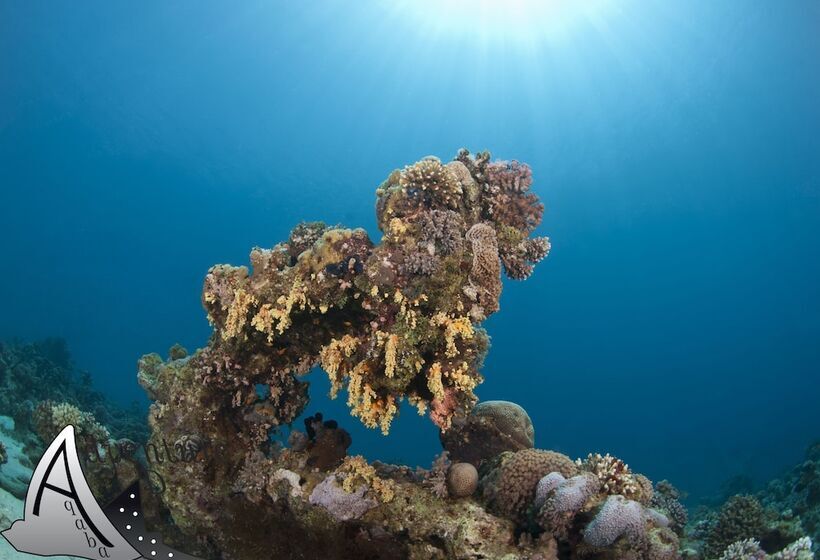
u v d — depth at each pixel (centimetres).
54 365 469
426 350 167
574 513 150
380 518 166
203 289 183
